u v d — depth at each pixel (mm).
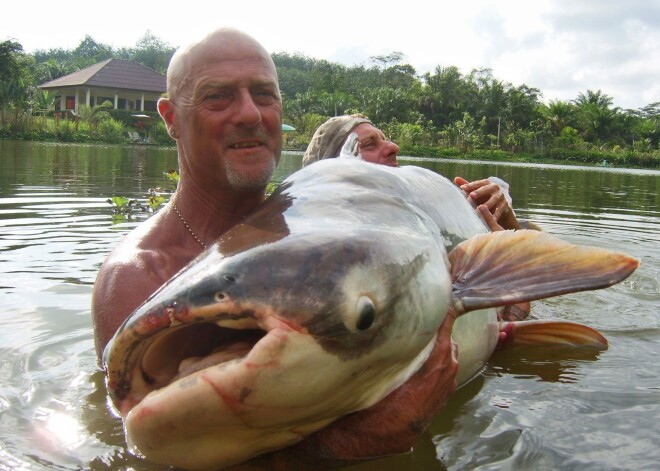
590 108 29484
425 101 28422
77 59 41688
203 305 633
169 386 640
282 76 35031
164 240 1049
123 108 21719
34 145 10633
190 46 1053
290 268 664
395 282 733
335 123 1771
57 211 2791
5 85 15203
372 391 767
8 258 1860
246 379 620
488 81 30016
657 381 1102
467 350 1059
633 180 8742
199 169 1048
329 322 657
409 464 814
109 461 812
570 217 3402
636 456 838
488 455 842
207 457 688
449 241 1007
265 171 1054
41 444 848
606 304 1597
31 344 1193
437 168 9773
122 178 4621
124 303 942
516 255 948
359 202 836
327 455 786
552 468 809
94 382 1034
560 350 1268
